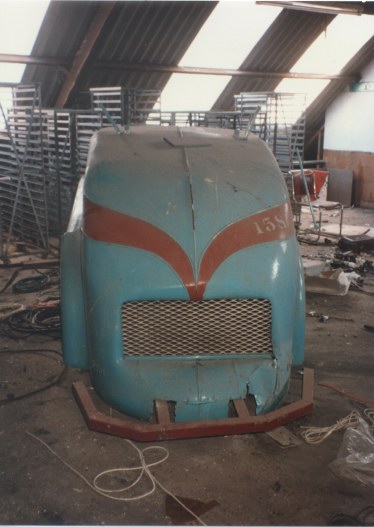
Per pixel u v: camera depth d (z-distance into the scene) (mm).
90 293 3266
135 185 3443
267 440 3201
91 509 2627
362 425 3254
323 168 13758
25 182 7324
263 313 3246
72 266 3590
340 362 4266
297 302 3562
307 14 10250
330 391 3791
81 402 3279
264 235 3338
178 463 2982
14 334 4730
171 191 3414
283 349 3268
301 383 3885
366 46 11891
